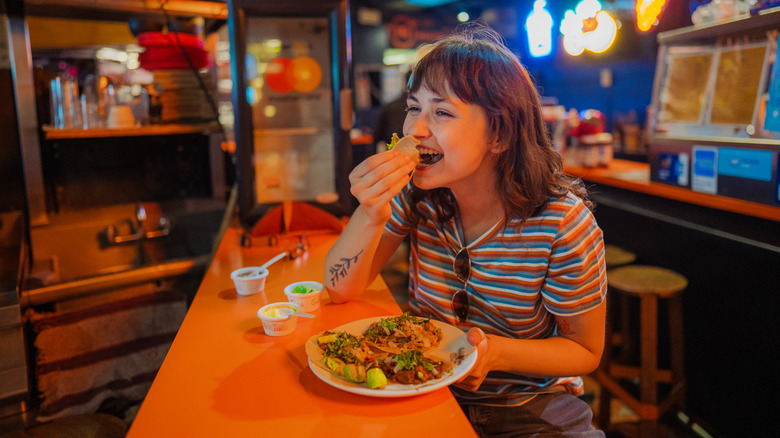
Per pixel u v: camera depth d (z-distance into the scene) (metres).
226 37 4.51
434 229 1.48
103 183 2.72
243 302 1.59
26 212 2.52
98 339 2.12
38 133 2.45
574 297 1.29
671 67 3.12
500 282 1.36
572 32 3.81
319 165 2.62
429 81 1.26
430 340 1.22
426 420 0.99
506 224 1.34
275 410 1.02
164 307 2.28
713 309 2.70
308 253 2.09
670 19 3.51
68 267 2.59
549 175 1.33
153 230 2.83
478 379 1.18
